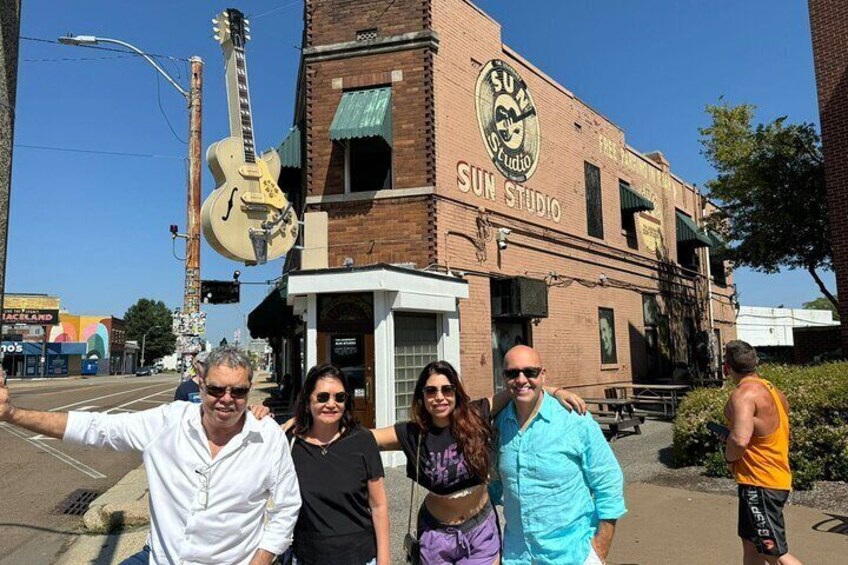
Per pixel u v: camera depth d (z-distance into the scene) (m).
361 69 11.66
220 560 2.79
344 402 3.21
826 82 12.70
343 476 3.12
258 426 2.94
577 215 15.74
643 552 5.26
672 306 20.84
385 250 11.15
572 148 15.88
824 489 7.06
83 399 26.69
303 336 12.81
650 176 20.44
